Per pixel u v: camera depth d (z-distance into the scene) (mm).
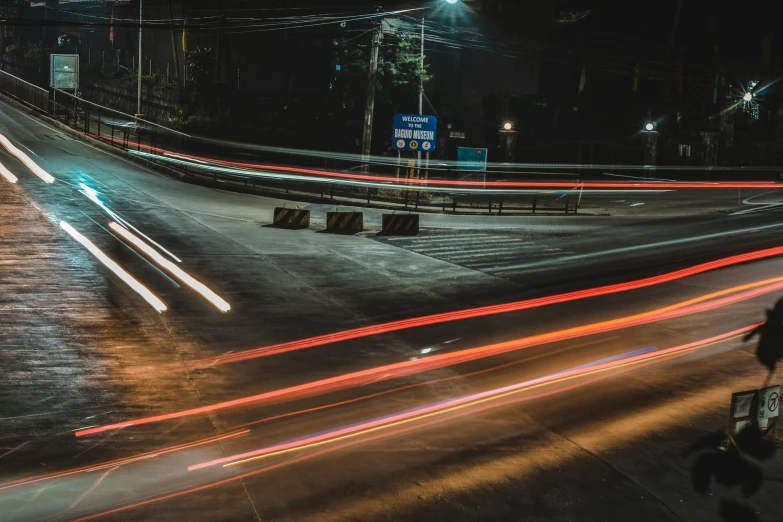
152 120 56969
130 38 68812
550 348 13531
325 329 14703
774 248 25891
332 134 49656
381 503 7191
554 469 8219
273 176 42719
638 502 7539
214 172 41938
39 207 28391
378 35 39219
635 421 9828
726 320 15992
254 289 18109
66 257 20453
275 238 26047
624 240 27984
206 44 53500
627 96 56781
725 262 23281
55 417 9312
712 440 9250
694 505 7555
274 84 53156
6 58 76312
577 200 41281
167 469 7805
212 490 7309
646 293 18797
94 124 55469
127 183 36812
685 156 52438
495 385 11273
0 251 20719
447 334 14516
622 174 50906
